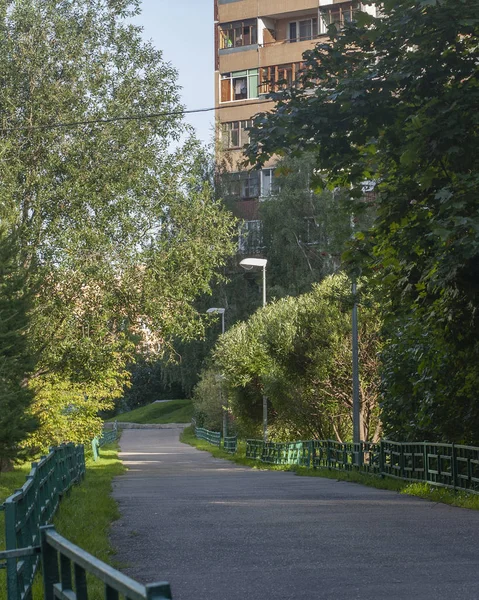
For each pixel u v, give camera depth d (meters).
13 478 27.95
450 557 9.73
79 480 23.17
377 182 16.67
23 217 33.81
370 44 15.91
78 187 32.97
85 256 33.16
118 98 35.56
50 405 35.75
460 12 13.92
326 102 15.36
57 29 35.12
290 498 18.56
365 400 37.44
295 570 9.03
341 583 8.25
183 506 16.55
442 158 14.69
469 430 20.36
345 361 37.12
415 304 16.72
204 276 35.59
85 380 35.22
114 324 35.09
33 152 34.06
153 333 35.88
